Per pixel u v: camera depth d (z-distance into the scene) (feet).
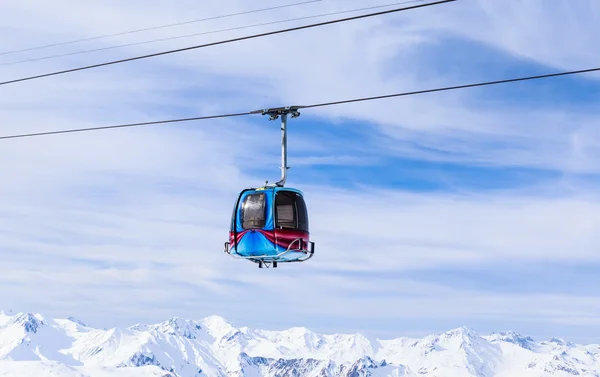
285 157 137.80
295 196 142.31
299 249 141.38
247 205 143.23
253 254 142.72
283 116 127.44
